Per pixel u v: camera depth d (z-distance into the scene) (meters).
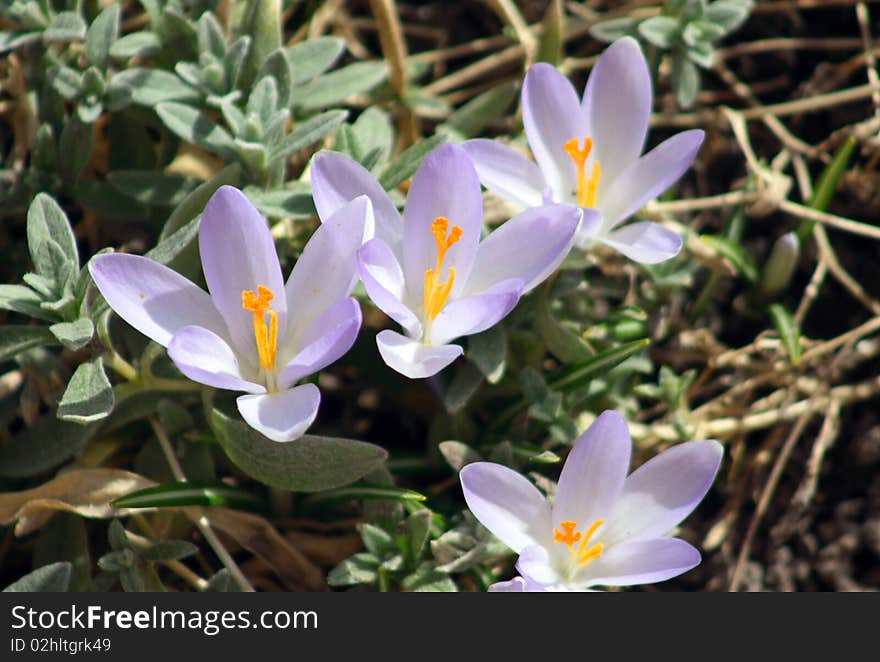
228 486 0.76
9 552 0.78
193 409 0.77
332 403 0.82
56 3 0.79
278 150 0.76
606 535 0.73
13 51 0.81
